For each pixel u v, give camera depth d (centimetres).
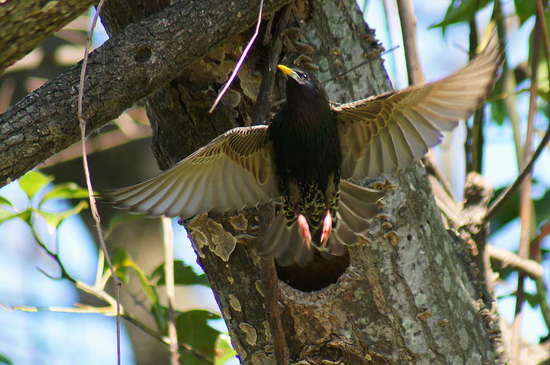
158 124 832
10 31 631
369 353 796
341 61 816
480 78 692
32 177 938
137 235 1351
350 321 794
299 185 801
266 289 766
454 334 805
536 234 1220
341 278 792
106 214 1361
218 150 772
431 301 800
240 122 814
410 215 808
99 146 1302
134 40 729
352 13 831
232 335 833
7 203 930
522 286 1005
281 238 789
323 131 781
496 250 1015
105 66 721
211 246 821
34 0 627
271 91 786
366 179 815
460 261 904
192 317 984
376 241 794
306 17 816
